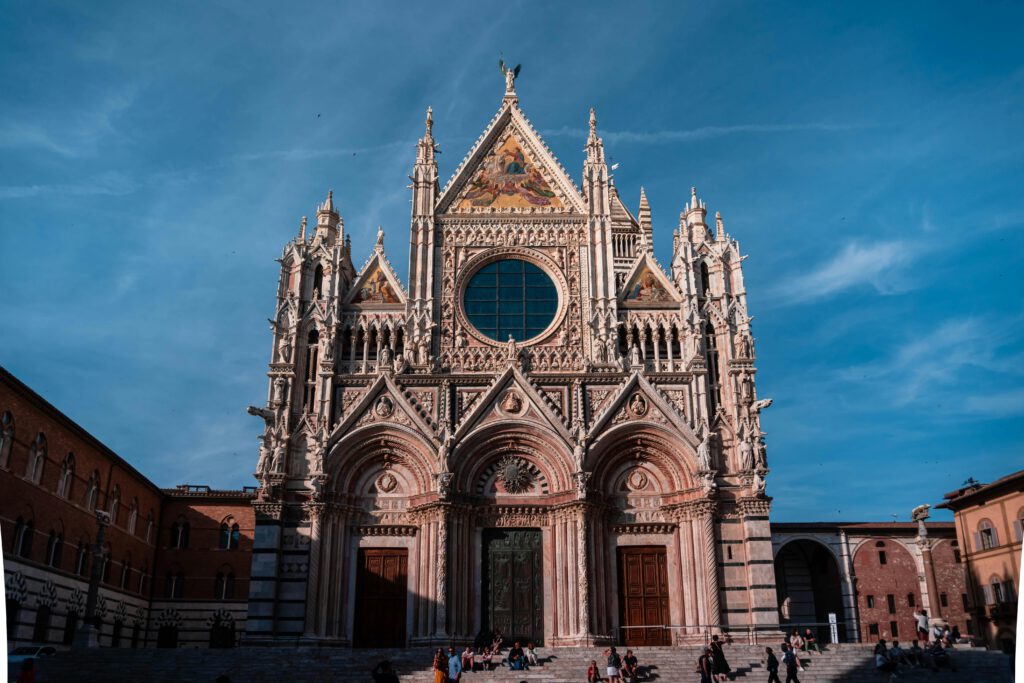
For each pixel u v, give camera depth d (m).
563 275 58.53
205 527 77.50
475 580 51.97
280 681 39.78
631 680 39.69
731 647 46.09
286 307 56.53
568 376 54.91
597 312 57.03
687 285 57.22
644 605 51.72
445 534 51.09
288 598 50.22
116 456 65.38
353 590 51.91
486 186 61.00
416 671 41.50
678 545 52.44
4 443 50.00
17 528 51.78
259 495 51.44
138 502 72.12
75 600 59.53
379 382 54.53
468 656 42.88
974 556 66.56
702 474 51.72
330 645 49.25
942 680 40.06
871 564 72.56
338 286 57.44
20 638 51.75
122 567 68.88
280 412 53.81
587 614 49.56
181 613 75.12
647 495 53.75
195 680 39.88
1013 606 60.81
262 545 50.69
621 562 52.59
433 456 53.06
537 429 53.50
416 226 59.16
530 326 57.97
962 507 68.25
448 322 57.34
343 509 52.41
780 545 72.56
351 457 53.62
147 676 40.53
